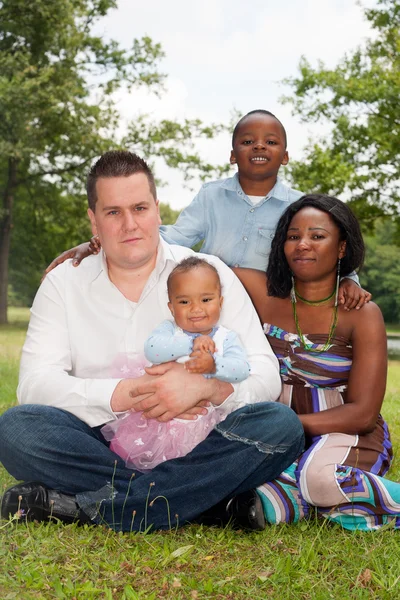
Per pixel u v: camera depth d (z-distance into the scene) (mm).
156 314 3102
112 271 3098
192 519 2879
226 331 3076
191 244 4656
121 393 2830
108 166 2934
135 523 2797
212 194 4578
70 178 23344
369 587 2305
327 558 2520
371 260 43719
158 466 2836
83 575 2344
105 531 2758
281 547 2646
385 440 3307
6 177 24141
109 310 3086
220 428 2863
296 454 2904
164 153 22922
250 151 4336
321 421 3117
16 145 20406
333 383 3299
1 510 2760
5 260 23547
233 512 2834
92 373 3111
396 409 6145
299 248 3176
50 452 2779
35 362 3039
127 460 2902
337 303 3287
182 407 2816
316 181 16688
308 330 3330
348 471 2846
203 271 2984
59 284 3135
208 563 2492
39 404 2885
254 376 3016
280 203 4418
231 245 4484
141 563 2443
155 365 2934
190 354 2889
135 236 2918
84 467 2785
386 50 18656
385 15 18719
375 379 3178
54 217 24141
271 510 2885
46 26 21281
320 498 2861
